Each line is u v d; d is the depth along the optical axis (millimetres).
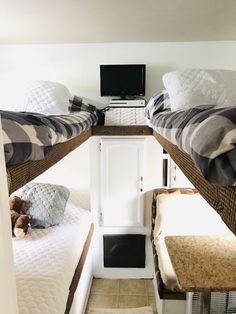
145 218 2695
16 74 2574
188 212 2357
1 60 2545
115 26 2014
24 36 2254
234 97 1624
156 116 1727
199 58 2508
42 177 2836
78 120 1552
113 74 2477
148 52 2523
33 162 729
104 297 2525
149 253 2746
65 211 2596
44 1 1527
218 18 1849
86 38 2346
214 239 1843
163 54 2520
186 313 1845
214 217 2344
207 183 615
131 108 2482
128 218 2670
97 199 2670
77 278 1915
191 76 1748
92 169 2617
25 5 1580
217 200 556
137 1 1549
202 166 525
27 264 1671
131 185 2613
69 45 2529
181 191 2506
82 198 2865
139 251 2729
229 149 480
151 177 2613
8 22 1880
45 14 1733
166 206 2375
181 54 2514
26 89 2152
